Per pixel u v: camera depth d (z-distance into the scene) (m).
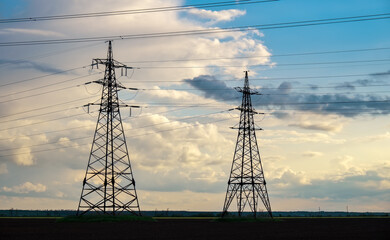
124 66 114.25
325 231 86.00
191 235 71.25
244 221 134.88
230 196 137.75
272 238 67.69
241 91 137.12
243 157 135.88
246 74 138.12
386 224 124.69
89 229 82.19
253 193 135.50
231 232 80.00
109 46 114.12
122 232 74.69
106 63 113.38
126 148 113.75
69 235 67.69
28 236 65.69
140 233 73.12
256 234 75.44
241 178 135.75
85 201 112.38
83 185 111.50
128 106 114.25
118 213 117.00
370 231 87.25
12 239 60.56
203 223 122.62
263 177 137.25
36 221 127.69
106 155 112.06
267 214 145.00
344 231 86.56
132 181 113.69
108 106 112.38
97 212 113.31
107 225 96.81
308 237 70.25
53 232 73.94
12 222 118.12
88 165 111.62
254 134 137.12
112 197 113.25
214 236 70.00
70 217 111.44
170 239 63.06
